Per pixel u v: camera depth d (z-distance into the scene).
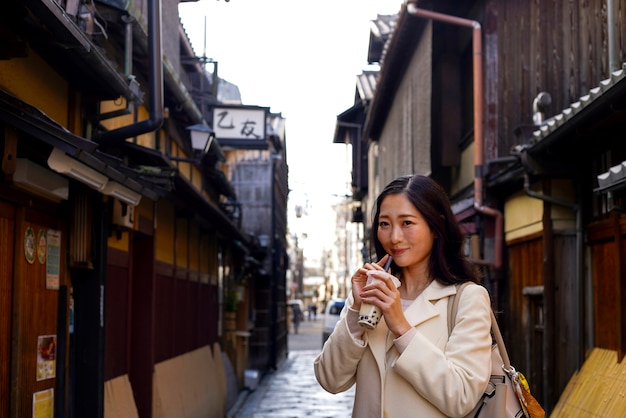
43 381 6.01
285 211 36.31
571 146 7.16
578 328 7.70
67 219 6.59
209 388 13.73
